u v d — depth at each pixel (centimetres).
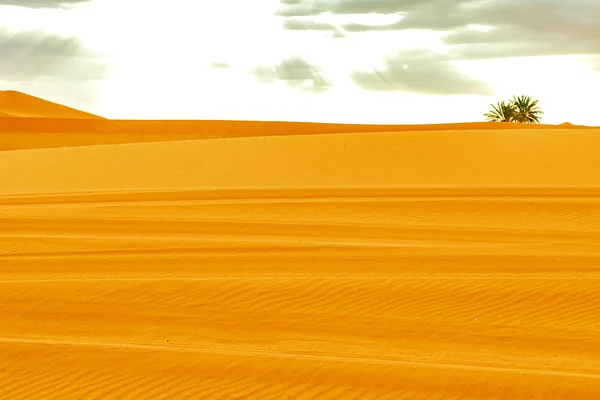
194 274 1780
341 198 2933
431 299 1546
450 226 2416
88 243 2147
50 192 3284
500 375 1133
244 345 1335
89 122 9131
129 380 1143
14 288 1628
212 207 2772
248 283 1636
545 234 2283
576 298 1535
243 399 1078
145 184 3503
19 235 2297
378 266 1830
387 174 3575
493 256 1908
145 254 2002
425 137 4241
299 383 1124
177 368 1178
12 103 14300
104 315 1485
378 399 1074
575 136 4134
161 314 1488
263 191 3152
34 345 1260
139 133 8762
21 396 1095
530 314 1470
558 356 1280
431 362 1239
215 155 4056
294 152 4044
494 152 3881
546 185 3228
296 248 2039
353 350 1309
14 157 4238
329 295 1570
